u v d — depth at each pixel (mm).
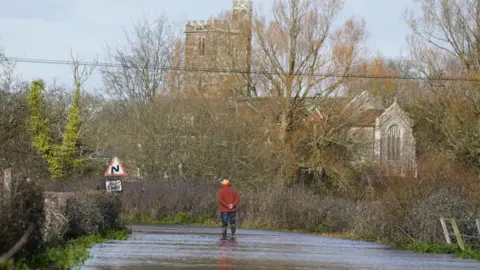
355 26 132500
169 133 114375
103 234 55281
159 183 94812
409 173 67312
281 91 129375
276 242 57094
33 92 107938
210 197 91188
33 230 31391
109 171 69562
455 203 56438
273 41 129625
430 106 141250
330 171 126312
